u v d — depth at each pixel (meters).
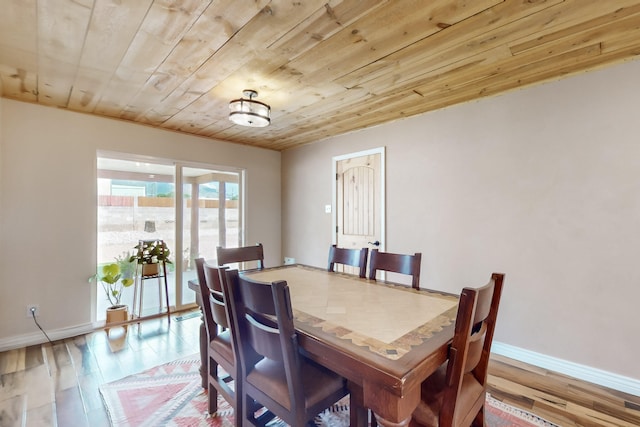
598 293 2.16
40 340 2.81
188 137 3.88
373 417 1.60
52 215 2.91
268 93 2.59
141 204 3.60
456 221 2.88
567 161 2.29
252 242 4.56
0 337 2.65
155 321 3.38
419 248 3.16
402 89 2.51
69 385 2.12
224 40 1.79
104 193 3.37
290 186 4.77
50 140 2.90
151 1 1.46
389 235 3.42
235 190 4.44
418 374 0.94
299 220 4.61
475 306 1.08
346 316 1.40
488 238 2.69
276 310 1.17
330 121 3.40
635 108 2.03
